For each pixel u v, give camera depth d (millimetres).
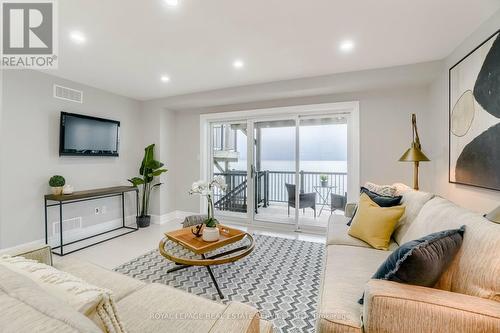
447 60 2674
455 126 2428
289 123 4121
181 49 2537
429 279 1017
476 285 977
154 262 2709
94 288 686
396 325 872
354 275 1418
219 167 4676
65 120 3318
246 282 2275
